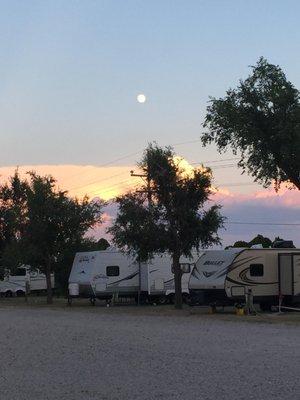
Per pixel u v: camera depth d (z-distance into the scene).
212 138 29.62
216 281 24.67
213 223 27.27
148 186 27.38
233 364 10.03
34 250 34.03
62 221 34.34
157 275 31.88
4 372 9.58
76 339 14.37
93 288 31.00
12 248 35.38
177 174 27.39
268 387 7.99
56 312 25.91
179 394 7.65
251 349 12.03
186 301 32.22
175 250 27.31
